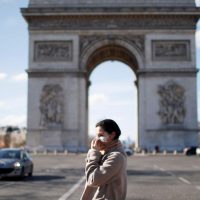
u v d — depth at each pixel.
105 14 110.56
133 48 111.56
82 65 111.12
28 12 110.31
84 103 110.44
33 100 109.25
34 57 110.88
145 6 110.81
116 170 9.60
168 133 108.12
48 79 110.12
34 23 111.69
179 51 110.94
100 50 117.00
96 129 10.15
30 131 108.50
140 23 111.94
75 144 108.19
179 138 108.00
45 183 39.00
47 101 109.25
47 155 99.69
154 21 111.88
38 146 107.88
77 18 111.94
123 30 111.75
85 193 9.84
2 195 30.41
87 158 9.93
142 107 109.62
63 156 95.38
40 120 108.81
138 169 55.91
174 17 111.38
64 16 111.25
